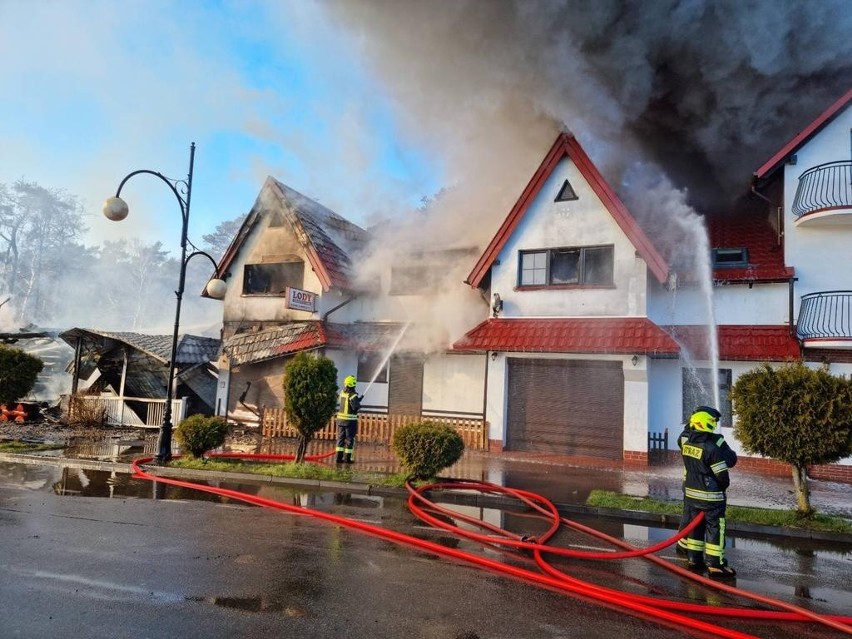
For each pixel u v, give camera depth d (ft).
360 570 16.97
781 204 43.14
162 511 23.50
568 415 43.06
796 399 24.04
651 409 43.21
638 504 25.99
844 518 25.14
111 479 30.12
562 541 21.15
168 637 12.16
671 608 14.92
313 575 16.38
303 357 34.45
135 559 17.26
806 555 20.54
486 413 45.09
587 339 40.32
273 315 56.59
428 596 15.12
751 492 31.17
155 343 54.49
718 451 18.13
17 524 20.74
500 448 44.11
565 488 30.17
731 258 43.96
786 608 15.07
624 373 40.52
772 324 41.14
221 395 54.29
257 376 53.36
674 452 42.14
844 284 39.83
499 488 29.07
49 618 12.90
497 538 20.30
